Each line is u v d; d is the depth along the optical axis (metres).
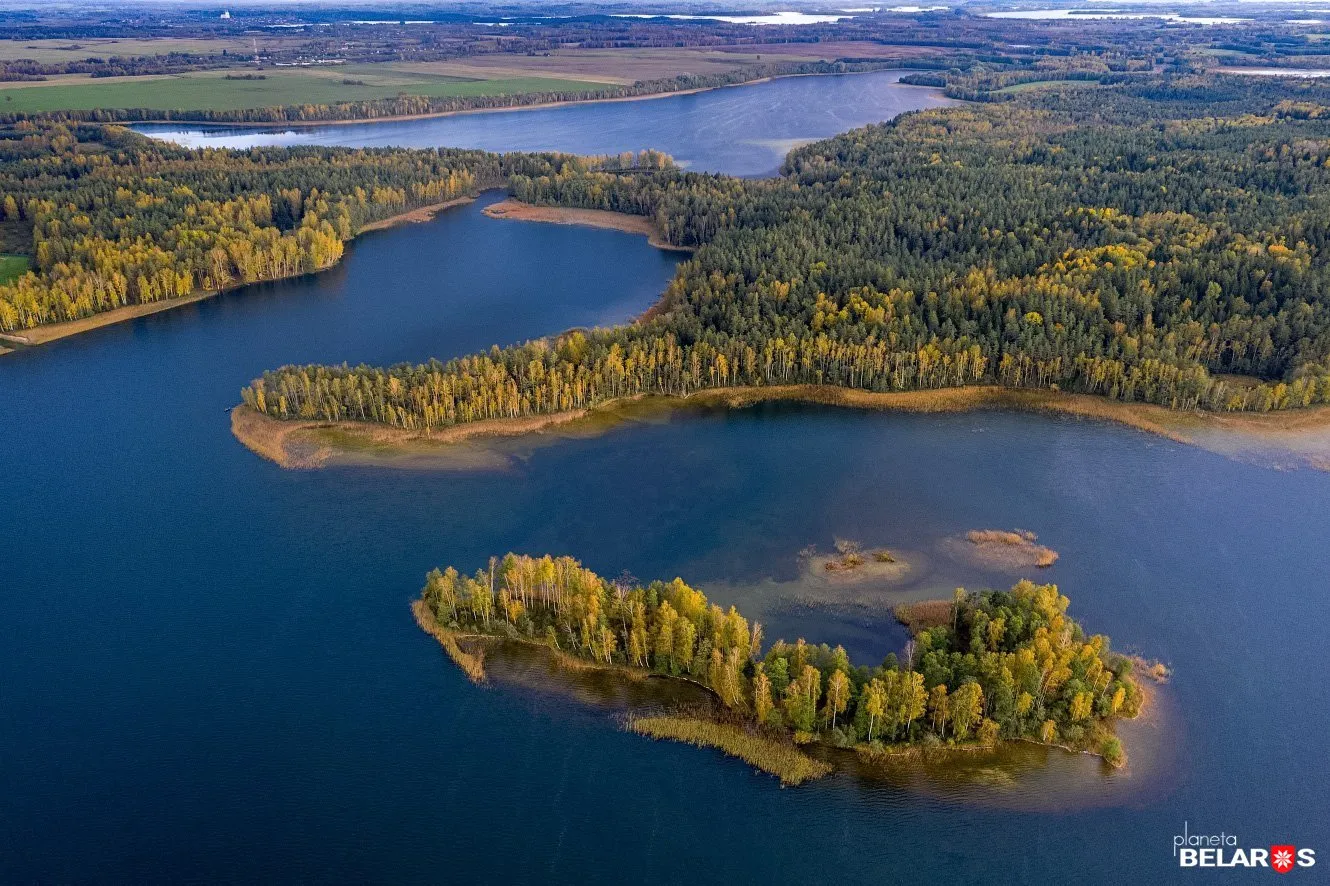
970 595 143.00
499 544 162.50
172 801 115.75
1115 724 121.88
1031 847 107.69
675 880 105.38
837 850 107.88
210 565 158.50
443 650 137.88
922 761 116.75
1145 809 111.94
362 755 121.06
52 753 122.50
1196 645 138.12
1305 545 160.12
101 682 134.00
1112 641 138.62
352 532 166.38
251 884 105.94
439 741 122.69
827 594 148.62
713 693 127.56
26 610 148.50
